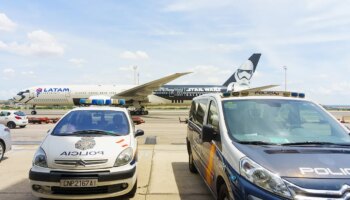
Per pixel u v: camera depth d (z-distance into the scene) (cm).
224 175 404
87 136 579
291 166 338
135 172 532
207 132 462
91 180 480
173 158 935
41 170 489
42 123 2495
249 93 538
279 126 452
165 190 609
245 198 338
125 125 645
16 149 1075
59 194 484
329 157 358
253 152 377
